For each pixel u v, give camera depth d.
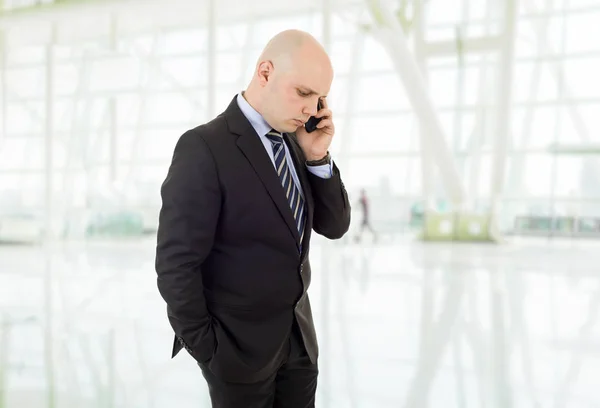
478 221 12.85
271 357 1.29
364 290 5.70
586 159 12.71
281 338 1.31
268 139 1.32
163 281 1.23
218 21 13.86
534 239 13.00
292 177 1.35
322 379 2.89
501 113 12.39
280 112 1.23
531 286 5.95
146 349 3.53
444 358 3.27
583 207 12.82
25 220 14.98
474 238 12.89
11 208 15.77
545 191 13.05
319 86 1.20
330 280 6.45
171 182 1.22
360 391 2.71
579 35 12.58
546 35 12.81
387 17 11.30
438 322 4.23
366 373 2.99
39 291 5.76
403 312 4.59
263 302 1.29
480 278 6.58
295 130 1.31
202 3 12.98
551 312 4.57
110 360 3.29
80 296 5.44
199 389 2.79
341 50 14.42
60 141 15.72
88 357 3.35
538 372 3.00
